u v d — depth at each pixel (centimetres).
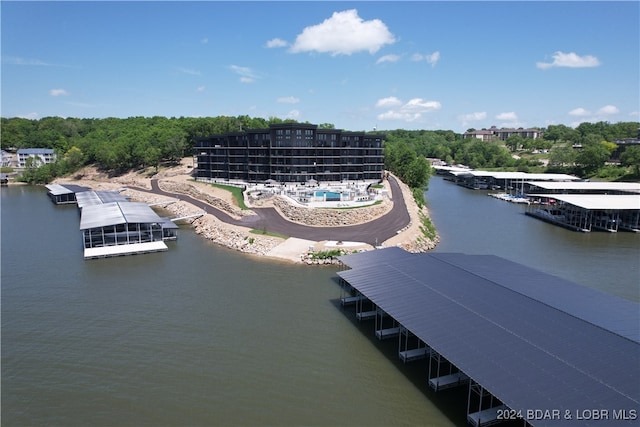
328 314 5916
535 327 4044
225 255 8888
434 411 3888
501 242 10088
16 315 5909
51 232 10969
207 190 15438
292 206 11212
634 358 3422
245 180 16275
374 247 8656
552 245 9856
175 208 14238
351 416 3828
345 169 16150
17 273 7662
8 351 4953
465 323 4259
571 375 3300
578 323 4041
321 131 15388
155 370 4559
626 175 18750
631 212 11675
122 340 5197
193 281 7238
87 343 5131
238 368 4591
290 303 6300
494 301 4669
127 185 19075
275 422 3753
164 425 3731
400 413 3862
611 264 8331
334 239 9319
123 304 6269
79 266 8088
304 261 8231
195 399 4078
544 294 4847
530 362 3522
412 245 9006
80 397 4125
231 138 16612
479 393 3991
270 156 15162
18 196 17962
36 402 4053
